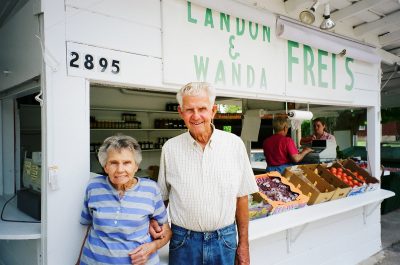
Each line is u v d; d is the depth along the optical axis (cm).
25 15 186
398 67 475
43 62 163
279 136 365
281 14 286
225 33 243
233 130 637
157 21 204
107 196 148
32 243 201
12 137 276
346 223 363
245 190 177
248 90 261
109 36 182
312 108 497
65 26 166
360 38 381
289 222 250
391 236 467
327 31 338
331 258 343
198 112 156
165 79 207
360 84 388
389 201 598
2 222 189
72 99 170
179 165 165
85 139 175
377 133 416
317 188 329
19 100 279
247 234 182
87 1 174
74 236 171
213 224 164
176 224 171
